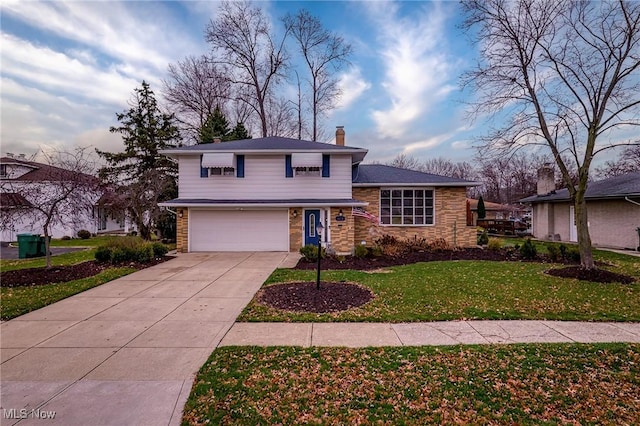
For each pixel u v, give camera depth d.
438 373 4.74
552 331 6.38
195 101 33.88
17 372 4.90
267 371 4.84
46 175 13.08
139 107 27.38
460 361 5.10
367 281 10.54
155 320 7.20
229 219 18.17
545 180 26.59
